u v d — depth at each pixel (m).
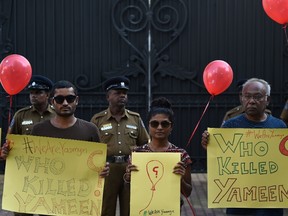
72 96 3.95
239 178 3.90
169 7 8.70
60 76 8.82
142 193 3.71
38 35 8.80
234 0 8.71
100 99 8.84
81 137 4.01
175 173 3.72
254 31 8.72
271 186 3.89
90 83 8.82
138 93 8.77
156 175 3.73
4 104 8.80
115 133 5.16
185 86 8.80
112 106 5.21
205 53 8.74
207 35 8.73
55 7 8.78
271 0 4.64
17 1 8.77
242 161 3.91
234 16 8.72
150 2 8.70
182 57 8.77
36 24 8.80
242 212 3.97
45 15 8.79
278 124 4.04
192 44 8.74
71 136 3.99
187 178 3.85
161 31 8.73
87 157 3.85
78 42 8.80
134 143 5.21
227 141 3.91
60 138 3.87
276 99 8.73
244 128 3.93
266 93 3.95
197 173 8.88
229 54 8.74
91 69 8.81
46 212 3.84
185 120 8.82
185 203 7.16
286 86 8.71
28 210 3.84
